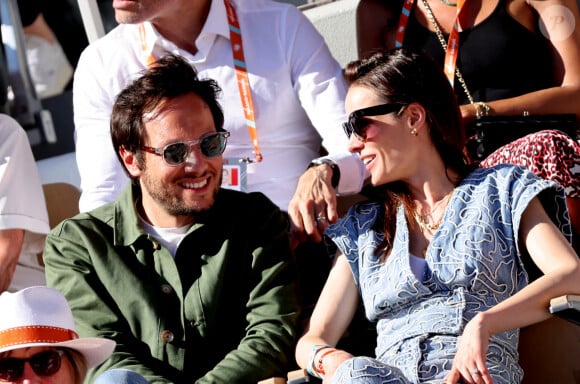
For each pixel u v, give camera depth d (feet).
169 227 36.60
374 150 34.35
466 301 32.68
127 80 44.32
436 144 34.30
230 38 43.32
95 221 36.78
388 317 33.88
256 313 35.58
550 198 33.53
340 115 42.88
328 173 38.45
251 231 36.47
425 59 34.65
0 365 31.04
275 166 43.24
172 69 36.35
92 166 43.96
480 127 40.60
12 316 31.04
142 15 42.39
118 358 34.63
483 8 44.39
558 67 43.98
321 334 34.17
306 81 43.32
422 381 31.63
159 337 35.09
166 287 35.63
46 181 58.95
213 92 36.83
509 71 43.98
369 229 34.86
